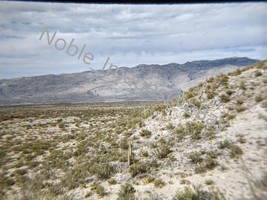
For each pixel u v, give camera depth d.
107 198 13.39
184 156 15.73
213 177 11.73
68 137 34.03
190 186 11.80
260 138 13.06
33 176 19.12
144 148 19.28
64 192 15.29
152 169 15.77
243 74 21.91
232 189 9.75
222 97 19.72
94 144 25.62
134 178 15.37
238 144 13.39
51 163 22.72
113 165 17.92
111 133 27.50
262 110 15.93
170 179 13.70
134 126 25.64
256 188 5.09
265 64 21.64
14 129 46.34
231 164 12.18
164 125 22.22
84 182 16.33
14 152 28.64
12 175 20.44
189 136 18.12
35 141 34.44
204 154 14.85
